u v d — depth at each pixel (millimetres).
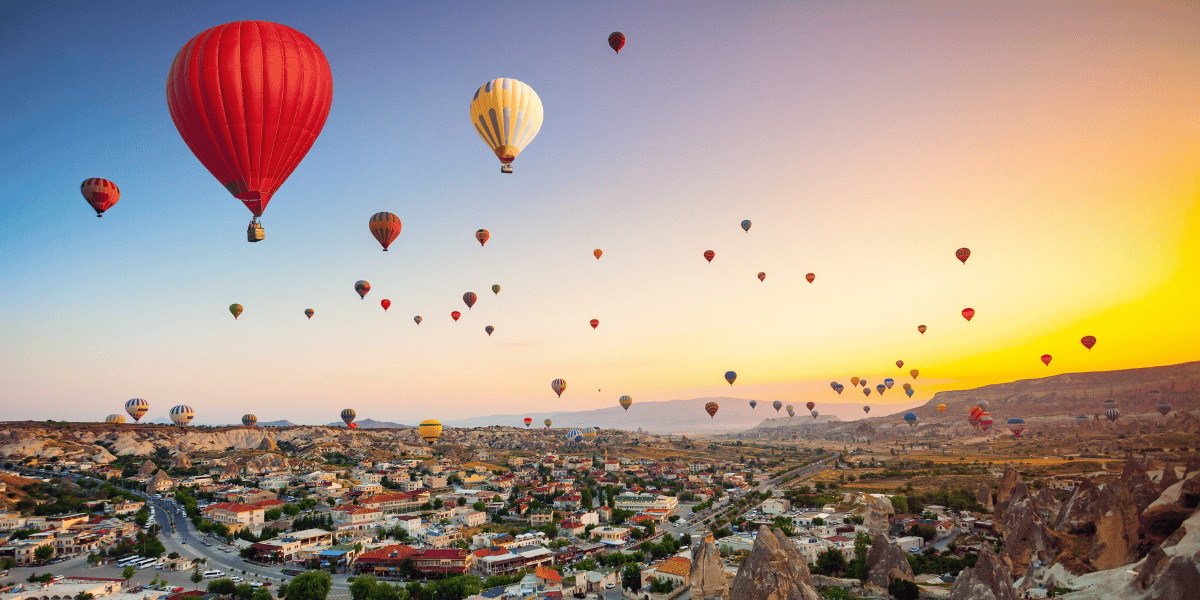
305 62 62875
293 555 156250
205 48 60594
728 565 120688
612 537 173625
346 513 194750
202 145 62344
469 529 194625
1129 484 103750
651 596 111625
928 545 139250
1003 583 75062
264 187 64562
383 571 143375
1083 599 80938
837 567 111875
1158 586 71938
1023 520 104938
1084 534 102000
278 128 62188
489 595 114688
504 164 93250
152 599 114688
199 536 180250
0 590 120250
